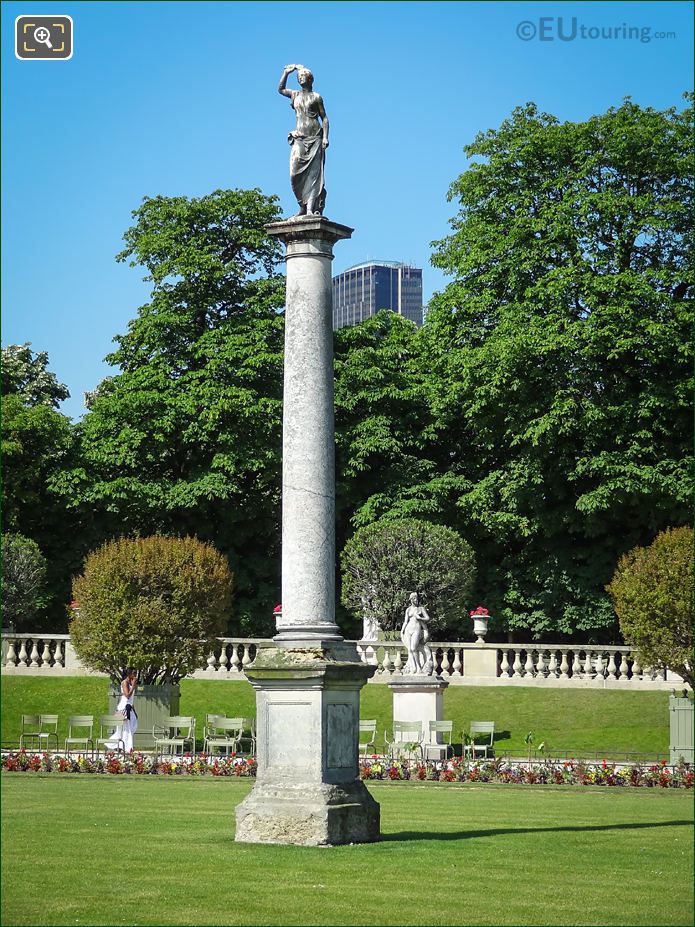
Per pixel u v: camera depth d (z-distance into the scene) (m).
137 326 58.06
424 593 51.03
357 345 60.88
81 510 58.44
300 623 19.80
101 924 13.30
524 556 55.97
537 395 52.47
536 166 54.31
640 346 50.72
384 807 25.48
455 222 56.81
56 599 58.91
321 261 20.53
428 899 14.70
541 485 53.00
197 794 28.23
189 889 15.23
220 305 59.56
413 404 59.12
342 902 14.49
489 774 32.41
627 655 46.75
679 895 15.02
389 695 46.84
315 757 19.19
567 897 14.88
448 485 56.41
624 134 51.69
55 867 16.73
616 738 41.97
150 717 42.94
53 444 58.16
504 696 46.25
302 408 20.12
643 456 51.81
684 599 38.75
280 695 19.48
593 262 51.88
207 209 58.56
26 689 48.38
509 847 18.67
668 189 53.16
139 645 42.03
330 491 20.14
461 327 55.00
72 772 34.72
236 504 58.22
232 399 55.34
